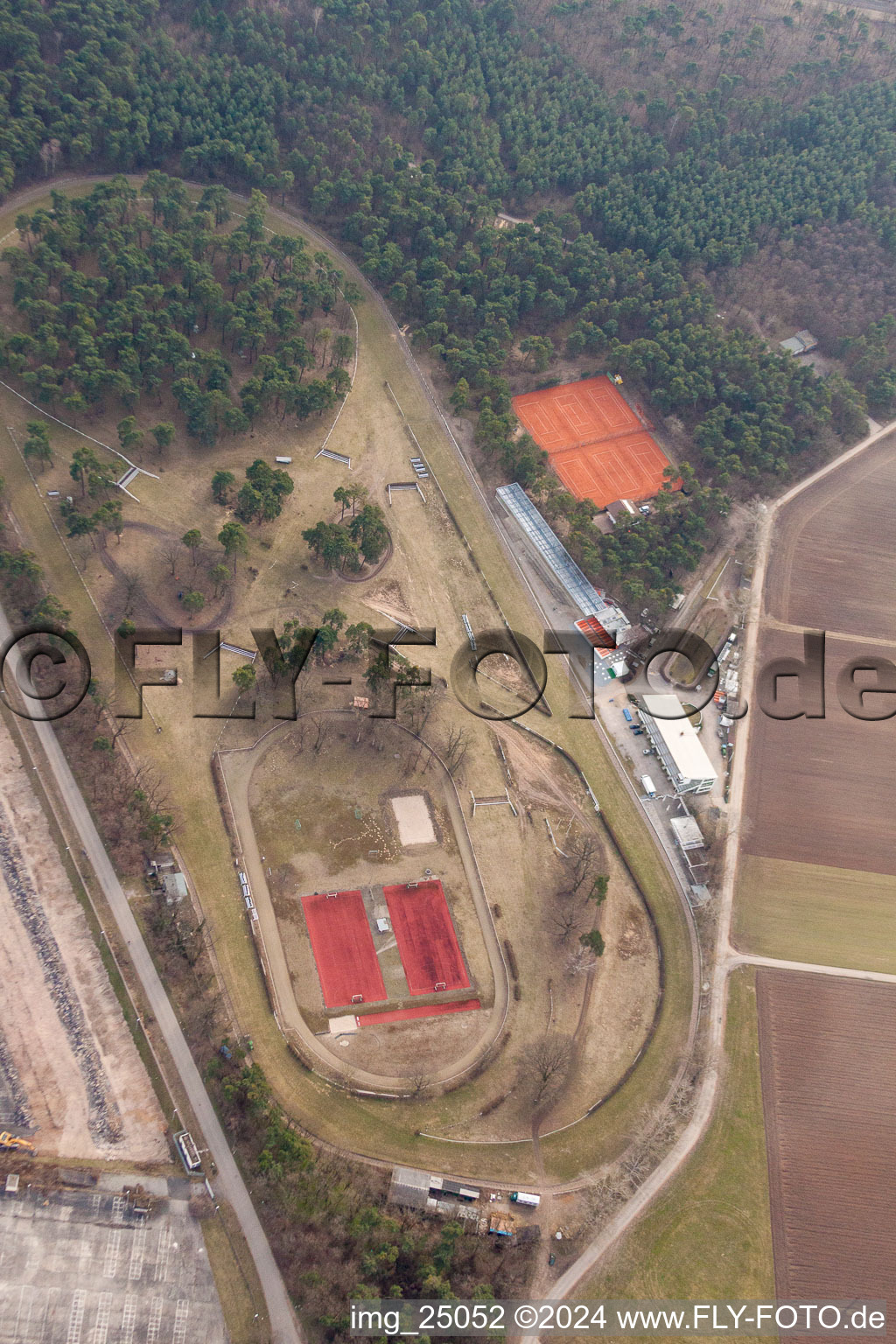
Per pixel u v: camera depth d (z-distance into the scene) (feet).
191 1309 415.44
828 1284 458.91
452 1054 504.84
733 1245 465.88
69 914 506.07
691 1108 505.25
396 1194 452.35
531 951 544.21
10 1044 465.06
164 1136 453.17
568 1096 500.74
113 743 568.00
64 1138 444.55
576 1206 467.52
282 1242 431.02
